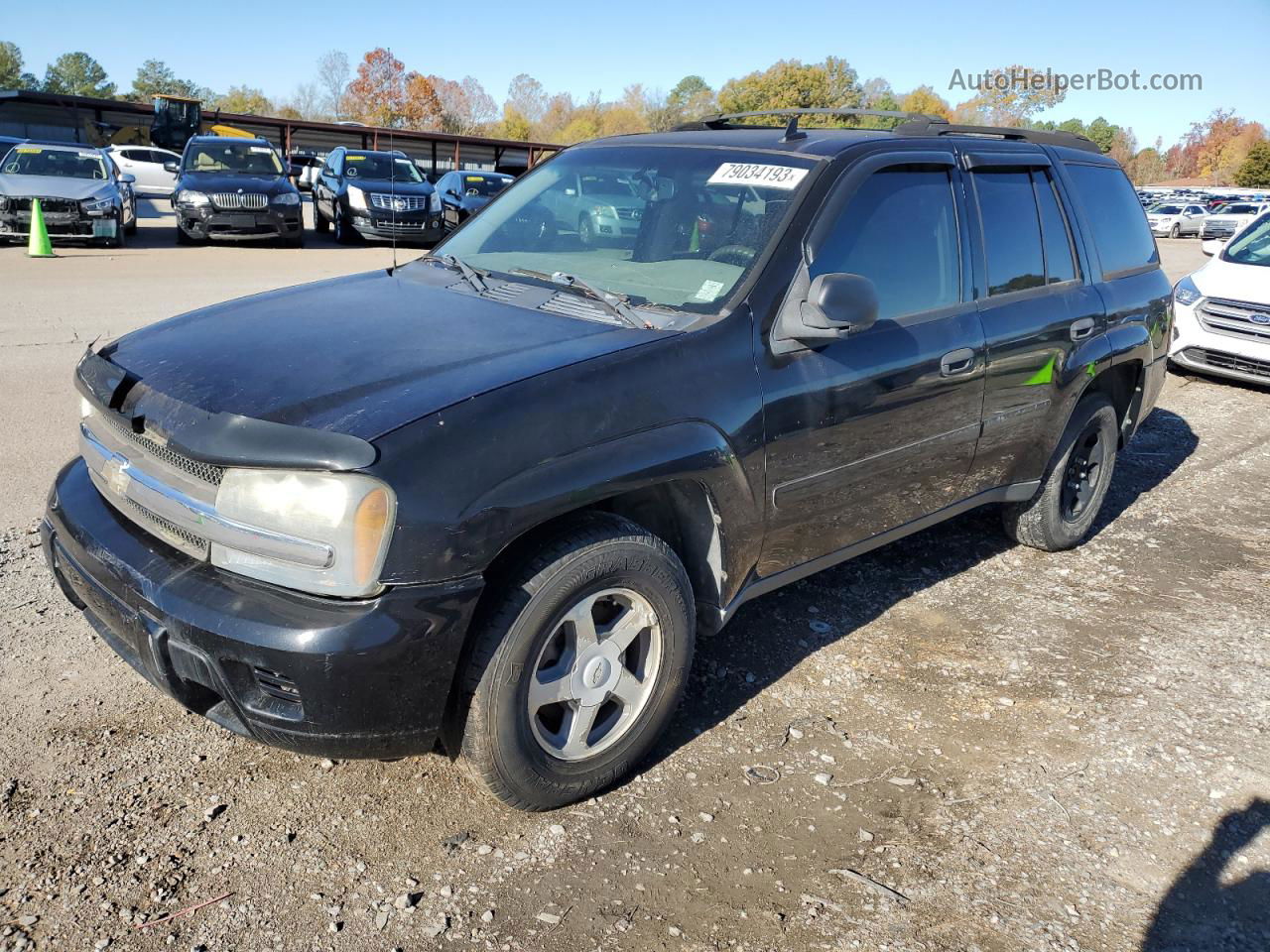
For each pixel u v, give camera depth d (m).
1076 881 2.59
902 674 3.60
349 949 2.23
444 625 2.31
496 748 2.51
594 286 3.24
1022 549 4.89
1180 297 8.97
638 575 2.68
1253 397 8.56
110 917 2.27
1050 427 4.29
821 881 2.53
